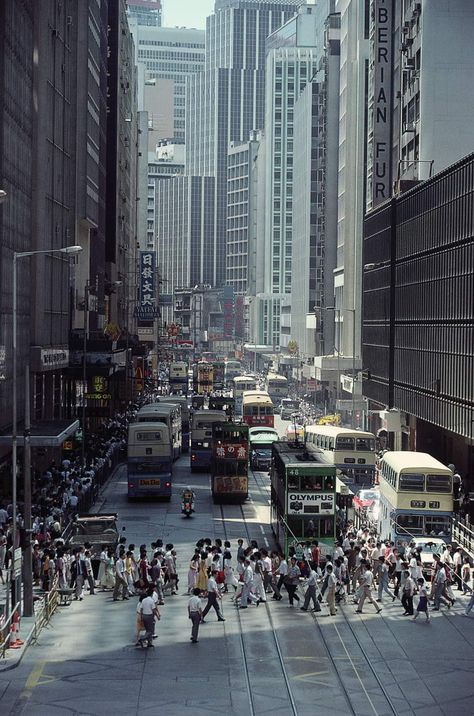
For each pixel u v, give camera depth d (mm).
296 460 54531
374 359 119750
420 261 95375
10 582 39875
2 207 69062
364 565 44531
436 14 111312
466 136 111688
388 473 58031
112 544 50688
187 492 69438
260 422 116750
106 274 158875
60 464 88250
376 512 64750
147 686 32719
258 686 32781
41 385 90625
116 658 36000
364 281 128625
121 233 181875
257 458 100562
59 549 46219
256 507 74688
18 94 77125
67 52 102250
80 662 35438
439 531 54094
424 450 98812
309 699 31469
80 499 68375
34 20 86250
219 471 75875
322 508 52125
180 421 107625
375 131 128500
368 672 34562
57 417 102375
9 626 36594
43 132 87625
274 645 38031
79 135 113875
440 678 34000
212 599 41688
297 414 152750
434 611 44156
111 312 165000
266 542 59719
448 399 83938
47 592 43531
